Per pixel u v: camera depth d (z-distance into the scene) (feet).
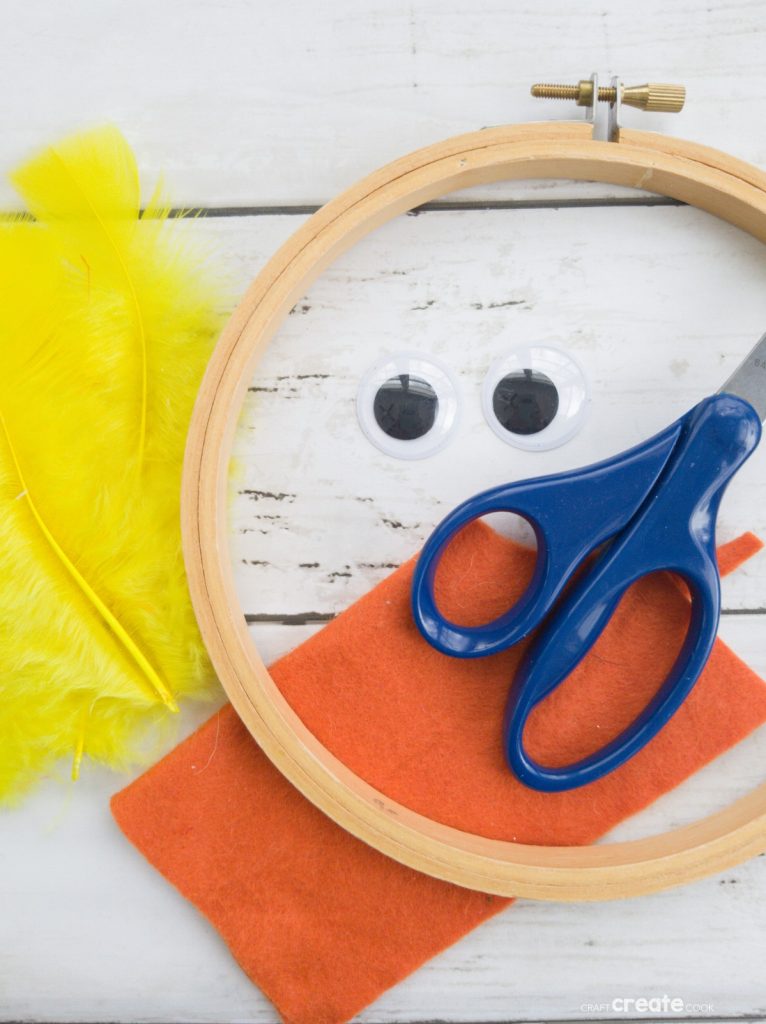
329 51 1.96
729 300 1.88
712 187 1.73
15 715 1.78
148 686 1.77
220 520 1.70
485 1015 1.85
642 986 1.85
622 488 1.64
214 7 1.97
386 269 1.88
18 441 1.74
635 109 1.93
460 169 1.71
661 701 1.69
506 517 1.84
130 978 1.86
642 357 1.87
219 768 1.81
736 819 1.74
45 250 1.78
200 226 1.92
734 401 1.64
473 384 1.88
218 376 1.69
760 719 1.80
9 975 1.86
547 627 1.67
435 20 1.96
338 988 1.80
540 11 1.96
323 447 1.87
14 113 1.97
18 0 1.98
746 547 1.82
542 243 1.88
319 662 1.80
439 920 1.80
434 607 1.69
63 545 1.76
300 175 1.94
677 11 1.95
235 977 1.86
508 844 1.76
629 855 1.73
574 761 1.79
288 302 1.75
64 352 1.77
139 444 1.77
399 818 1.72
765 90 1.94
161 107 1.96
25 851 1.88
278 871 1.81
